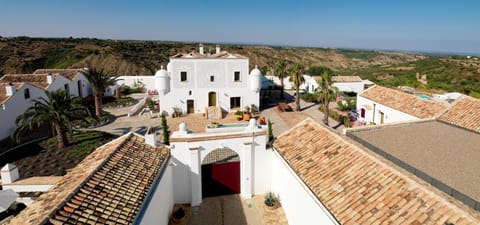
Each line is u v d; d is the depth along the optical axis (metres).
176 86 34.97
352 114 32.28
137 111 37.81
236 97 37.25
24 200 14.70
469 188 9.79
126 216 8.86
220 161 17.34
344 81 51.31
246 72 36.75
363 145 14.73
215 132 15.68
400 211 8.56
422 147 13.88
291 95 50.25
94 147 23.19
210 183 15.82
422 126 17.59
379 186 9.89
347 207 9.47
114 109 39.25
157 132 28.41
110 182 10.19
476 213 8.26
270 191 16.38
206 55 38.16
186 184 15.09
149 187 10.84
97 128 29.81
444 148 13.71
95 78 32.44
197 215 14.27
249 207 14.98
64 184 10.22
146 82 53.78
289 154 14.12
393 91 27.92
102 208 8.78
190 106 36.22
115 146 12.91
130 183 10.61
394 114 25.11
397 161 12.27
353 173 11.04
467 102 19.34
